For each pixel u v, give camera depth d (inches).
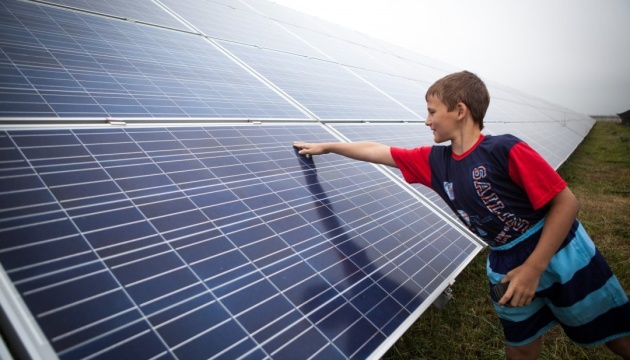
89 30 113.7
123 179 64.7
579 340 75.2
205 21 188.5
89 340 41.0
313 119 136.4
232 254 62.7
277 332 54.4
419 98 293.1
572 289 68.8
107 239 53.0
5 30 90.5
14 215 48.9
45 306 41.3
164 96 98.8
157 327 46.2
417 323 117.9
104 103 82.4
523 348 83.7
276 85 152.1
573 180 337.7
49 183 56.1
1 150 56.9
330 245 78.5
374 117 181.3
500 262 74.9
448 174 74.7
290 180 92.2
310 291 64.6
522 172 60.7
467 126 69.6
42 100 72.9
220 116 104.0
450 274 92.0
